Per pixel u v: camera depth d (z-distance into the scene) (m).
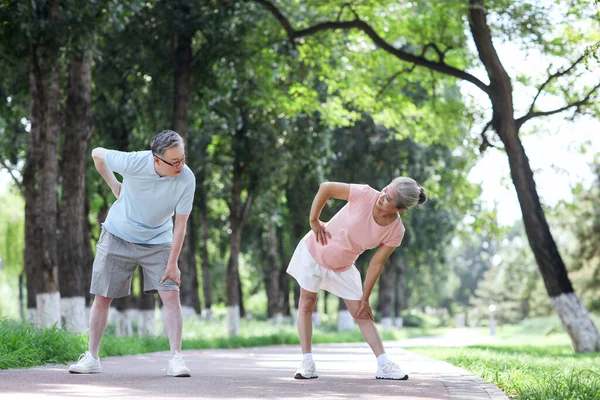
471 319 113.31
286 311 47.66
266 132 30.98
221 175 33.84
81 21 17.36
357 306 8.00
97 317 7.83
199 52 23.91
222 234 48.28
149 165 7.31
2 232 44.34
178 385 6.77
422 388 7.05
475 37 22.61
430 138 28.58
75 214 18.45
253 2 24.23
